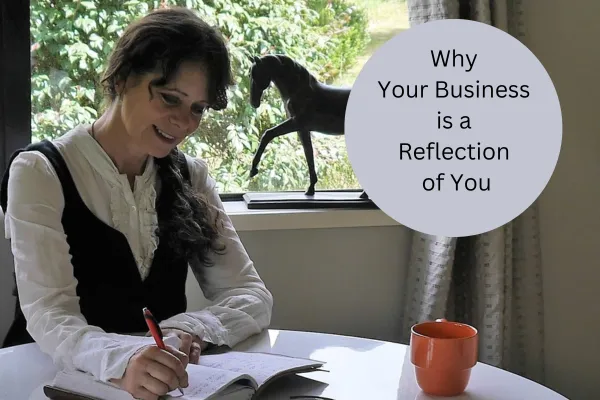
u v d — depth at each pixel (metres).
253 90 1.79
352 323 1.94
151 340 1.03
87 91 1.82
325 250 1.90
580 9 1.98
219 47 1.20
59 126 1.81
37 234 1.15
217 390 0.91
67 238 1.22
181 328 1.15
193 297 1.78
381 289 1.94
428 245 1.87
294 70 1.80
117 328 1.26
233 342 1.20
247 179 1.96
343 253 1.91
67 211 1.22
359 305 1.94
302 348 1.19
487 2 1.84
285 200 1.84
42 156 1.21
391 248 1.93
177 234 1.31
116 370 0.94
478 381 1.04
